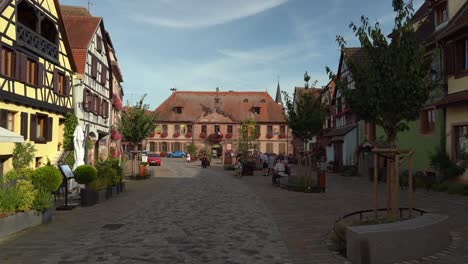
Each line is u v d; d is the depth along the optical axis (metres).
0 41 15.37
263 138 72.00
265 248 7.62
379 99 8.03
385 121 8.37
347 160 34.22
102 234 8.96
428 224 6.71
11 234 8.94
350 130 34.16
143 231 9.28
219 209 12.73
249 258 6.93
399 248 6.31
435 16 20.81
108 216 11.48
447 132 18.59
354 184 22.05
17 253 7.29
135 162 28.42
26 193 9.88
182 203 14.23
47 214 10.48
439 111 19.28
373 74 8.09
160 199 15.45
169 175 30.02
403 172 20.92
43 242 8.17
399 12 8.15
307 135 22.84
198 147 71.00
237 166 30.03
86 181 14.41
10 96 15.85
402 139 23.41
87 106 25.52
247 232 9.12
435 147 19.11
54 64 20.66
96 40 27.42
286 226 9.82
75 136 19.11
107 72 32.03
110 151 34.06
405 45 7.98
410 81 7.82
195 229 9.48
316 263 6.59
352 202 14.36
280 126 72.44
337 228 7.57
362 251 6.20
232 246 7.79
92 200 13.86
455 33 17.47
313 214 11.67
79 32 25.66
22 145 16.48
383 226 6.58
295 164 50.81
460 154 17.78
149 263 6.62
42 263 6.64
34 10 18.50
